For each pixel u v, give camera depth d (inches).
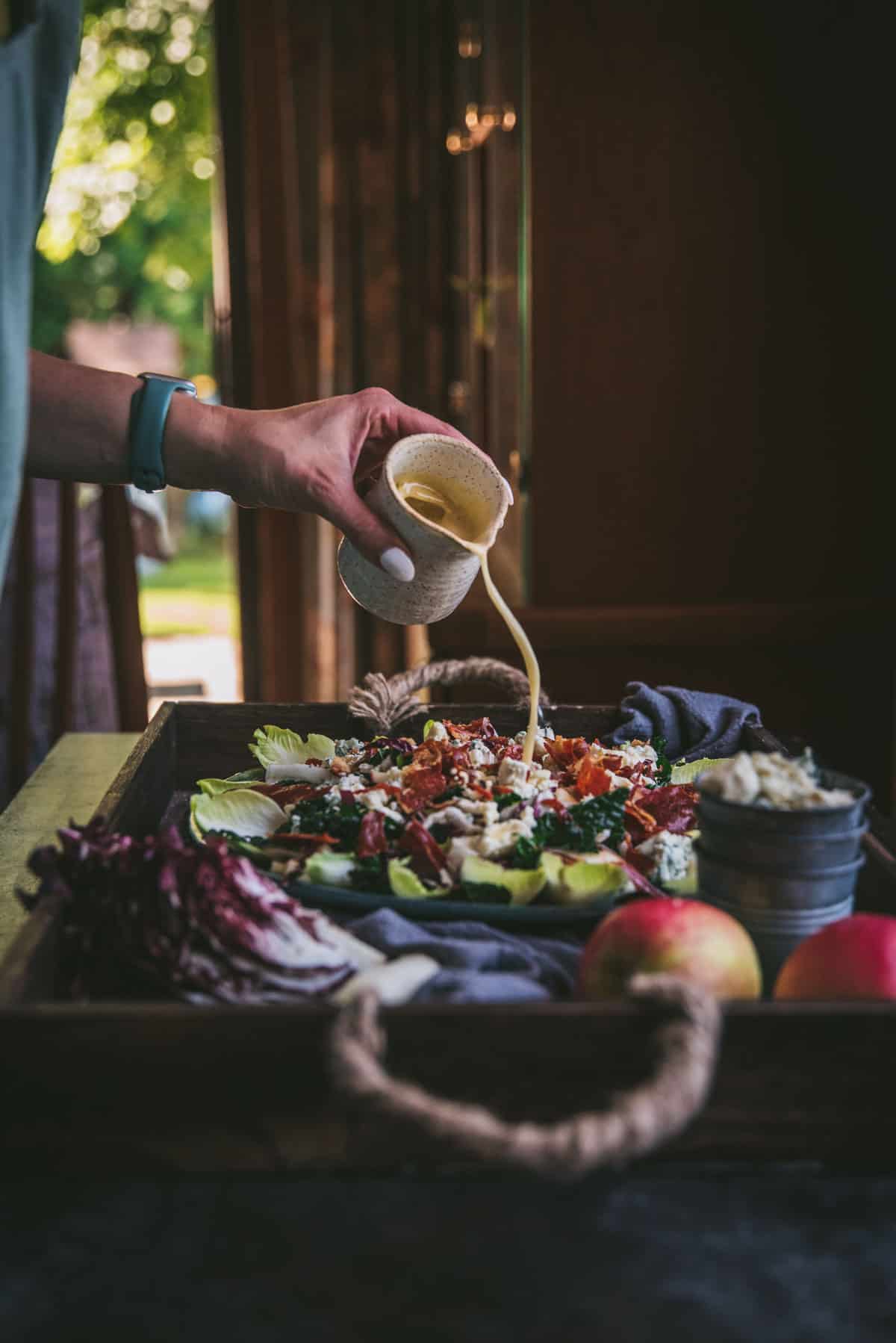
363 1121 31.2
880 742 109.0
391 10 131.2
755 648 107.4
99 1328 27.0
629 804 49.2
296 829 48.4
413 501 51.8
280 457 51.6
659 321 104.3
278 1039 30.9
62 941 37.4
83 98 280.8
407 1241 29.5
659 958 34.6
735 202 102.7
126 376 53.6
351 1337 26.8
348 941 38.8
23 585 118.4
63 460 53.3
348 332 137.2
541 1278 28.4
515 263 111.3
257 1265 28.8
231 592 355.3
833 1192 31.4
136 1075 31.0
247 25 131.7
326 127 133.5
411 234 135.3
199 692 195.5
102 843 38.3
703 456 106.6
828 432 106.2
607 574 108.0
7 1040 30.8
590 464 106.5
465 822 46.8
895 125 101.1
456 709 63.6
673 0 99.7
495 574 111.7
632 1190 31.4
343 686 144.6
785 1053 31.4
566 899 43.5
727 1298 27.9
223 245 137.8
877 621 106.7
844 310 104.1
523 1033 30.9
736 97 101.0
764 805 38.6
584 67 100.5
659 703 62.3
